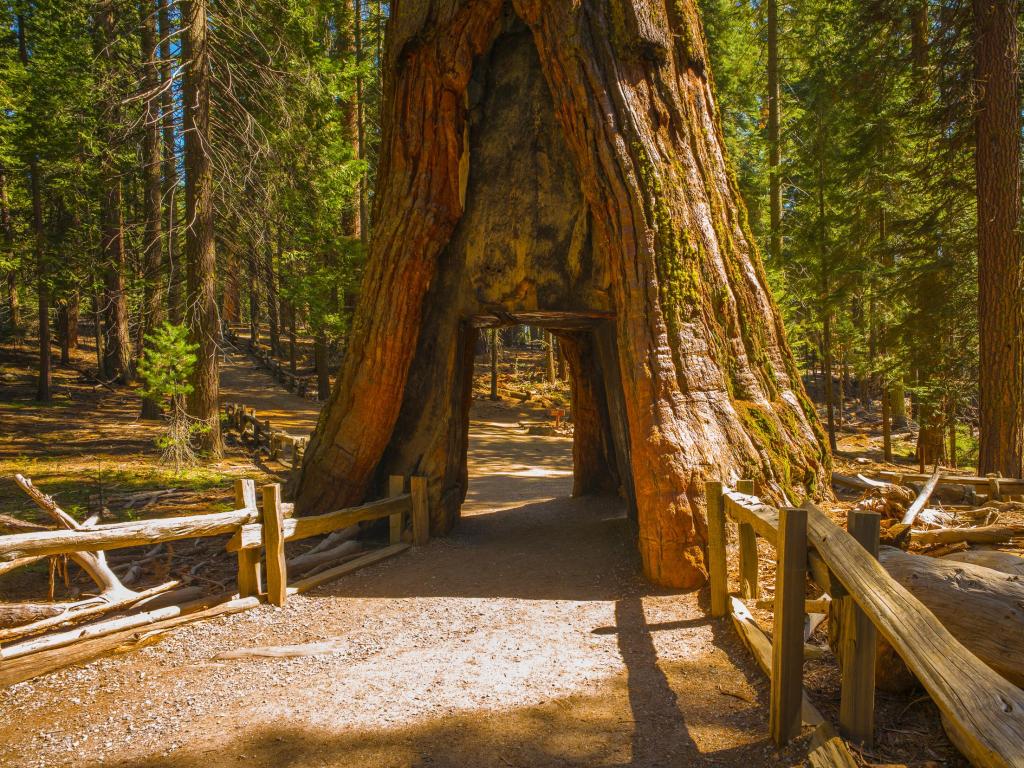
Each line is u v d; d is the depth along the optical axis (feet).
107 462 53.21
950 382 56.85
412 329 30.50
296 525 22.79
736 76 87.86
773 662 12.09
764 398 26.61
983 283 42.42
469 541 30.81
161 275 65.57
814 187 70.38
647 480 23.09
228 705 14.93
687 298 25.00
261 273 64.28
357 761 12.50
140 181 89.56
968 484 31.37
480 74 30.27
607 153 25.48
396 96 30.04
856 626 11.00
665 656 16.67
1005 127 41.78
